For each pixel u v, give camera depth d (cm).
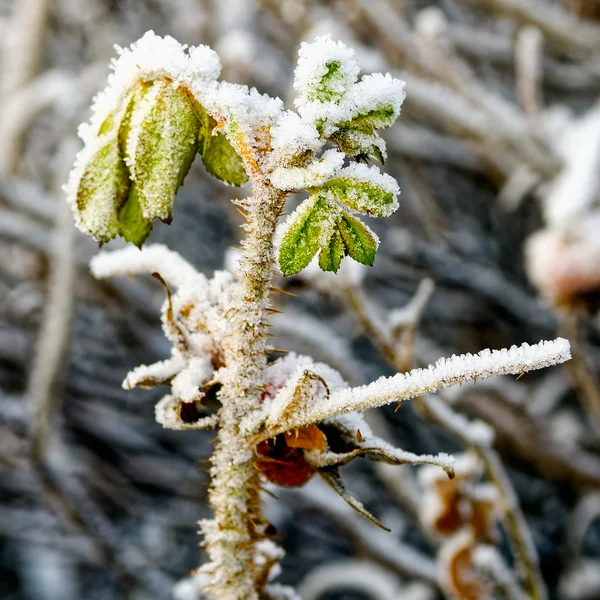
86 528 119
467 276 167
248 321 42
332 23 128
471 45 159
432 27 122
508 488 64
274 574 47
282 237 41
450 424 64
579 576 154
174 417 43
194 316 44
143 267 45
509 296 170
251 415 42
